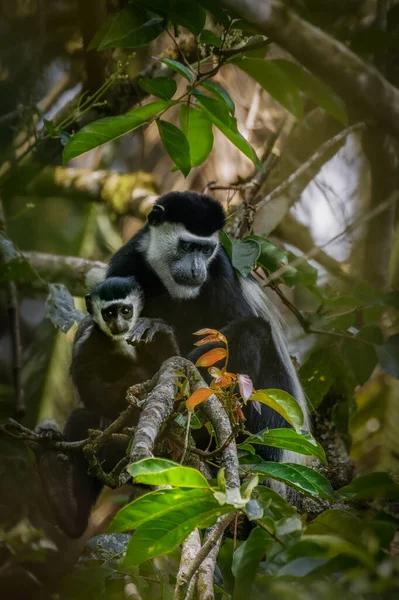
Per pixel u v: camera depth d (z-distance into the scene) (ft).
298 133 39.60
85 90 38.34
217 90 27.81
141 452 15.65
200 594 14.83
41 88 46.06
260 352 30.53
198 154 30.78
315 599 16.56
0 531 30.25
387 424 37.93
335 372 32.12
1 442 32.48
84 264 39.04
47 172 43.62
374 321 32.24
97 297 28.94
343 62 27.76
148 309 33.06
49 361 42.42
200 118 29.32
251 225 33.37
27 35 46.42
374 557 17.42
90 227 45.14
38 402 41.32
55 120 38.99
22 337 52.70
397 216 41.63
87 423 28.71
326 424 33.45
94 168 46.11
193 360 29.14
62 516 27.61
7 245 27.99
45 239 45.11
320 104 30.07
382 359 30.45
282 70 28.99
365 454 37.70
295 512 17.94
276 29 27.25
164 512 14.67
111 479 20.25
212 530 16.80
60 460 27.61
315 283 32.24
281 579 16.06
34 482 32.65
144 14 27.76
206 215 33.12
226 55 28.32
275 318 34.06
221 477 14.25
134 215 43.06
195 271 32.09
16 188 40.45
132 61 38.86
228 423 17.88
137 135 43.37
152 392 18.22
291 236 42.22
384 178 38.29
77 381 29.09
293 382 32.19
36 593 29.91
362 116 36.01
